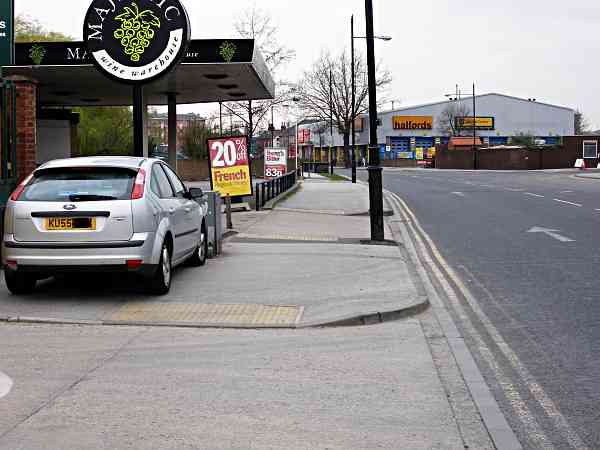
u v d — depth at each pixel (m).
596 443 4.84
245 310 8.84
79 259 8.75
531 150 69.25
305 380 6.21
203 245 12.21
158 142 66.62
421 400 5.72
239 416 5.29
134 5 14.10
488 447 4.77
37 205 8.83
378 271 11.59
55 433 4.91
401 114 102.19
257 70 21.02
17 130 13.19
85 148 43.97
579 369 6.56
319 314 8.62
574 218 20.34
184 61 19.52
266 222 19.55
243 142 22.62
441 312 9.11
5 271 9.21
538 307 9.25
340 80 77.94
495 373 6.49
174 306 9.01
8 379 6.13
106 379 6.16
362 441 4.84
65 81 22.95
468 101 102.38
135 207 8.90
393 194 32.16
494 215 21.69
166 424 5.11
